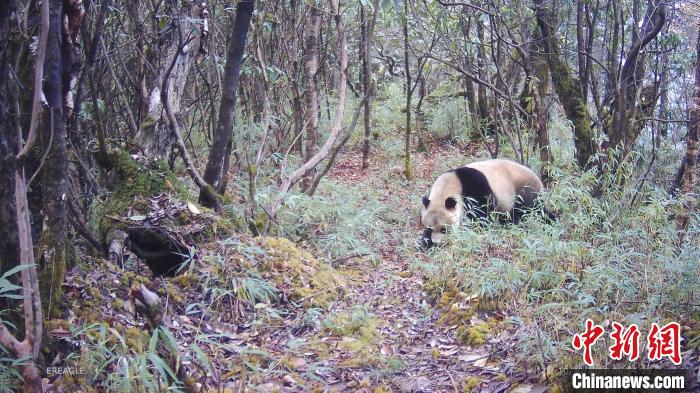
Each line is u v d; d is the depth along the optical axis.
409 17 11.20
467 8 10.26
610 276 5.11
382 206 8.67
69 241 4.74
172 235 5.68
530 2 9.66
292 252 6.28
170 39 7.06
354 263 7.14
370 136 11.92
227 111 6.58
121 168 6.11
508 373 4.26
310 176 8.77
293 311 5.52
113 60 7.68
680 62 11.02
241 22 6.28
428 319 5.54
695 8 10.71
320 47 11.64
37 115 2.97
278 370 4.39
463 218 7.83
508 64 12.20
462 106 13.42
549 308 4.81
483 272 5.68
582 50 9.37
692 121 6.47
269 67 8.79
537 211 7.45
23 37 3.96
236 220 6.61
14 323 3.59
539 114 9.12
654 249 6.08
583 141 7.92
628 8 9.80
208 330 4.91
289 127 9.93
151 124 6.61
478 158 11.46
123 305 4.57
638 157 8.15
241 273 5.62
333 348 4.88
